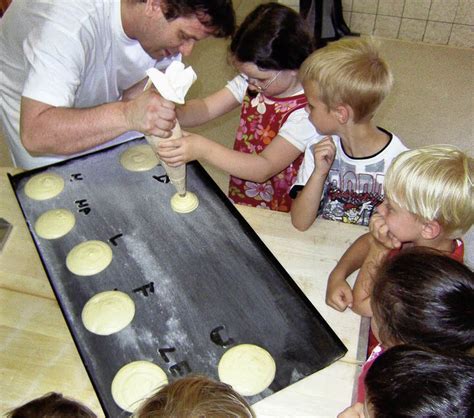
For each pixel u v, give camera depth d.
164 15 1.15
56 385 0.95
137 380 0.93
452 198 0.92
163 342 0.99
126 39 1.31
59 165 1.37
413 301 0.75
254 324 1.02
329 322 1.04
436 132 2.63
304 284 1.11
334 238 1.21
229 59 1.37
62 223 1.22
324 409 0.91
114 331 1.01
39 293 1.10
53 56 1.15
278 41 1.26
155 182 1.32
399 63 3.06
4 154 2.41
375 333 0.98
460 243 1.08
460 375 0.61
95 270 1.12
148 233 1.20
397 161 0.99
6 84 1.42
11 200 1.30
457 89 2.89
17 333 1.03
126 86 1.51
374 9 3.14
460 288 0.75
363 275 1.06
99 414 0.91
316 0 2.97
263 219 1.25
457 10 3.02
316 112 1.25
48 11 1.17
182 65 1.06
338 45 1.22
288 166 1.47
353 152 1.31
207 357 0.97
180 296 1.07
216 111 1.61
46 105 1.16
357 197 1.38
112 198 1.28
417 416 0.58
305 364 0.96
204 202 1.26
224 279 1.09
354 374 0.96
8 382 0.95
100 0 1.20
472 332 0.73
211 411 0.57
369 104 1.18
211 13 1.12
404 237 1.01
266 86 1.36
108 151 1.41
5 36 1.31
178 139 1.16
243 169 1.34
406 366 0.63
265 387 0.93
